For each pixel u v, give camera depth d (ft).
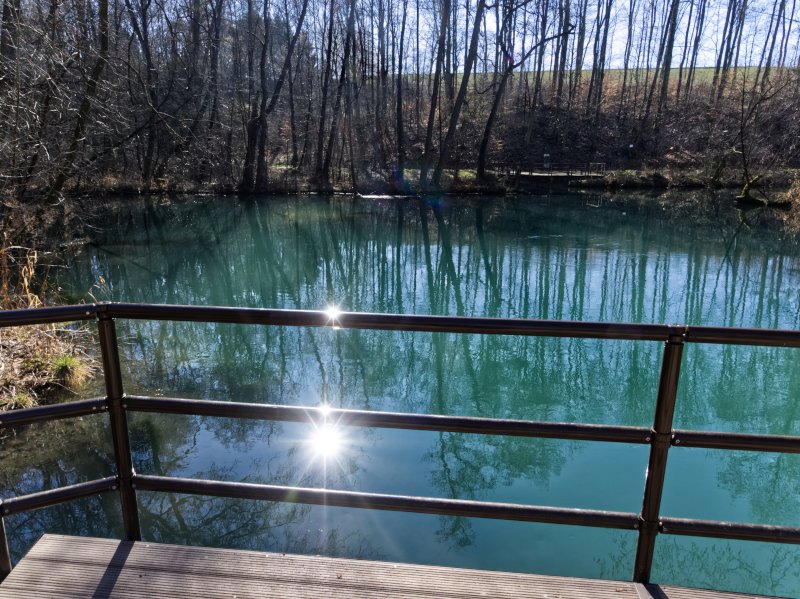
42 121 37.14
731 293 39.70
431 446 17.62
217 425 18.86
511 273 47.34
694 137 116.16
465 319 5.49
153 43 87.61
